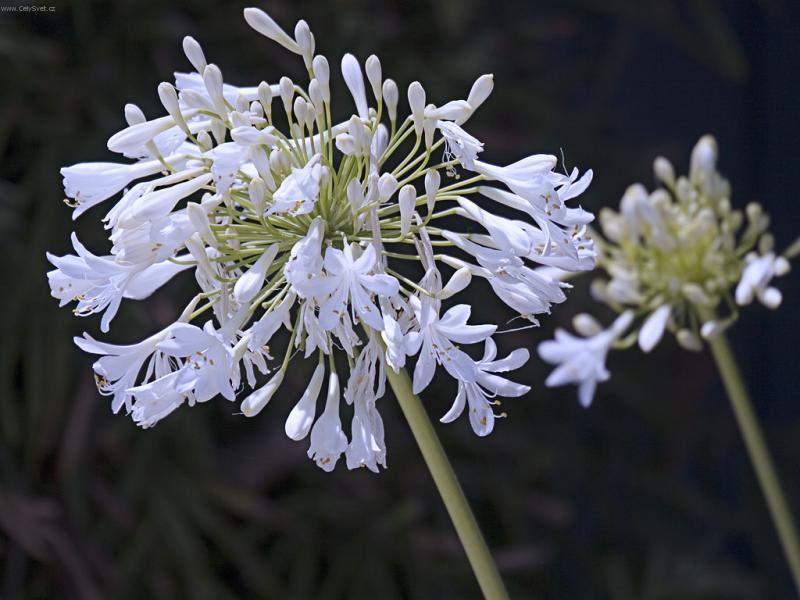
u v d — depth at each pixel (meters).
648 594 1.14
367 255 0.41
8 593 0.98
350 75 0.48
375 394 0.46
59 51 1.01
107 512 1.01
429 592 1.05
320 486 1.06
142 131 0.43
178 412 1.01
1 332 0.96
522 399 1.17
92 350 0.44
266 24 0.45
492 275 0.44
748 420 0.69
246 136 0.41
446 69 1.11
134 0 1.03
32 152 1.02
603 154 1.18
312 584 1.04
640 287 0.70
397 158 1.01
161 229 0.42
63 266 0.44
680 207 0.68
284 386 1.01
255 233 0.44
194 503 1.00
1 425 0.98
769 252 0.66
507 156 1.14
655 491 1.22
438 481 0.46
